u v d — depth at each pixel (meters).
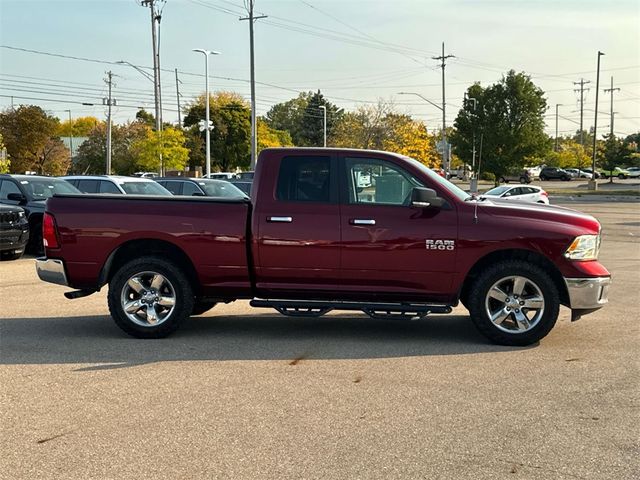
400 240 6.94
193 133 74.56
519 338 6.92
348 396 5.36
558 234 6.80
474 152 60.72
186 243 7.24
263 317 8.63
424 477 3.92
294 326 8.06
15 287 10.97
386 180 7.11
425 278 6.97
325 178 7.16
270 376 5.92
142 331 7.32
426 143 61.84
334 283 7.12
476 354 6.67
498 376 5.89
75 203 7.39
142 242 7.51
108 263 7.45
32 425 4.76
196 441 4.46
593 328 7.84
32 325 8.10
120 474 3.97
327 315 8.77
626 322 8.17
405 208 7.02
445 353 6.71
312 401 5.24
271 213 7.12
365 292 7.09
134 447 4.36
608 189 60.69
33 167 67.81
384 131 59.94
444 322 8.34
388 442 4.43
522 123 60.44
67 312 8.95
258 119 84.75
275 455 4.23
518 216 6.95
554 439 4.47
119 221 7.30
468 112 62.31
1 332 7.70
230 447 4.36
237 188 21.69
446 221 6.92
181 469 4.04
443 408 5.07
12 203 15.32
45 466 4.09
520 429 4.65
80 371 6.09
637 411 5.01
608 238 20.11
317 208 7.08
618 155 71.94
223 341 7.25
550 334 7.53
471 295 6.99
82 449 4.34
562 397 5.32
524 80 60.06
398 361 6.41
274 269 7.16
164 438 4.51
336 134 66.62
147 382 5.75
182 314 7.31
